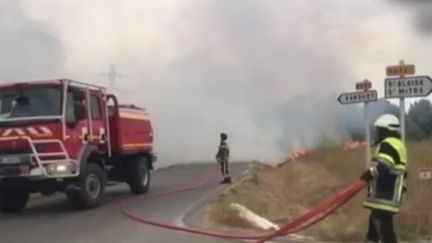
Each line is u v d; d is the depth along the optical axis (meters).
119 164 17.77
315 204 20.27
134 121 17.59
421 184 11.64
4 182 13.41
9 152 13.35
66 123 13.45
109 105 16.23
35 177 13.23
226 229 11.27
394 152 6.86
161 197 17.16
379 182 6.92
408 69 10.65
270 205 16.62
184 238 10.30
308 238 10.30
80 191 13.91
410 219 10.58
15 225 12.36
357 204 12.63
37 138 13.27
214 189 19.27
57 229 11.60
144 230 11.23
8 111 13.51
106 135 15.66
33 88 13.49
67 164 13.31
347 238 10.00
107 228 11.55
